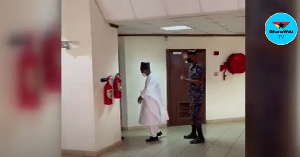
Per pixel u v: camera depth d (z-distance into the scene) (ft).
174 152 16.38
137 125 22.59
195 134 19.49
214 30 21.66
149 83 18.84
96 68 15.74
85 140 15.79
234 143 18.17
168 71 23.26
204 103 24.16
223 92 24.63
